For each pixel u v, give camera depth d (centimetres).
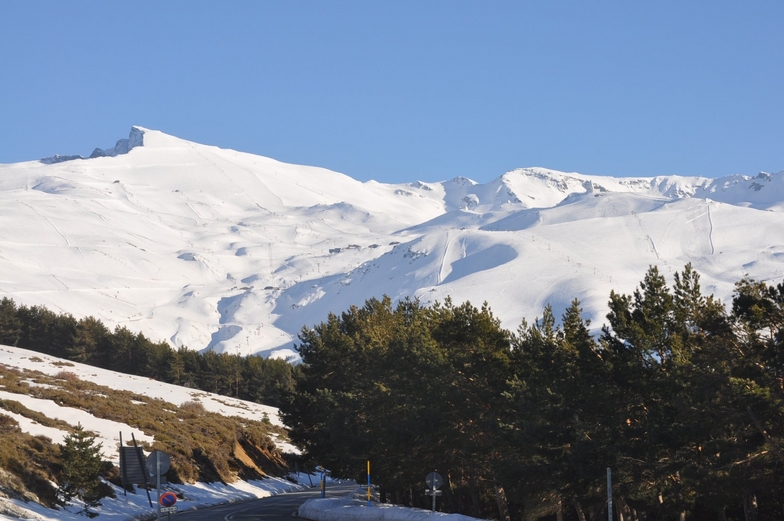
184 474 9538
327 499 7294
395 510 5800
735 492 4247
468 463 6500
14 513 5578
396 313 9088
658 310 5109
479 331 6425
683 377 4438
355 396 7669
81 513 6612
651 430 4422
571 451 4750
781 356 4244
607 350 5134
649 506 5100
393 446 6812
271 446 14312
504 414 5925
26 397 10881
